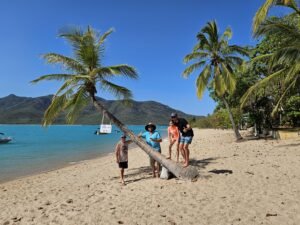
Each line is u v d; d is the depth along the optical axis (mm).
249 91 17469
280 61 15109
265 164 11617
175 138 10914
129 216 6582
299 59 14812
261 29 14703
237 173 10016
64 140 47938
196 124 99875
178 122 10648
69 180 12523
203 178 9375
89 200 8273
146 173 12219
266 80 16750
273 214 6035
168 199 7598
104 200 8117
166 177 9906
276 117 28203
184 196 7738
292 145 17859
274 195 7340
